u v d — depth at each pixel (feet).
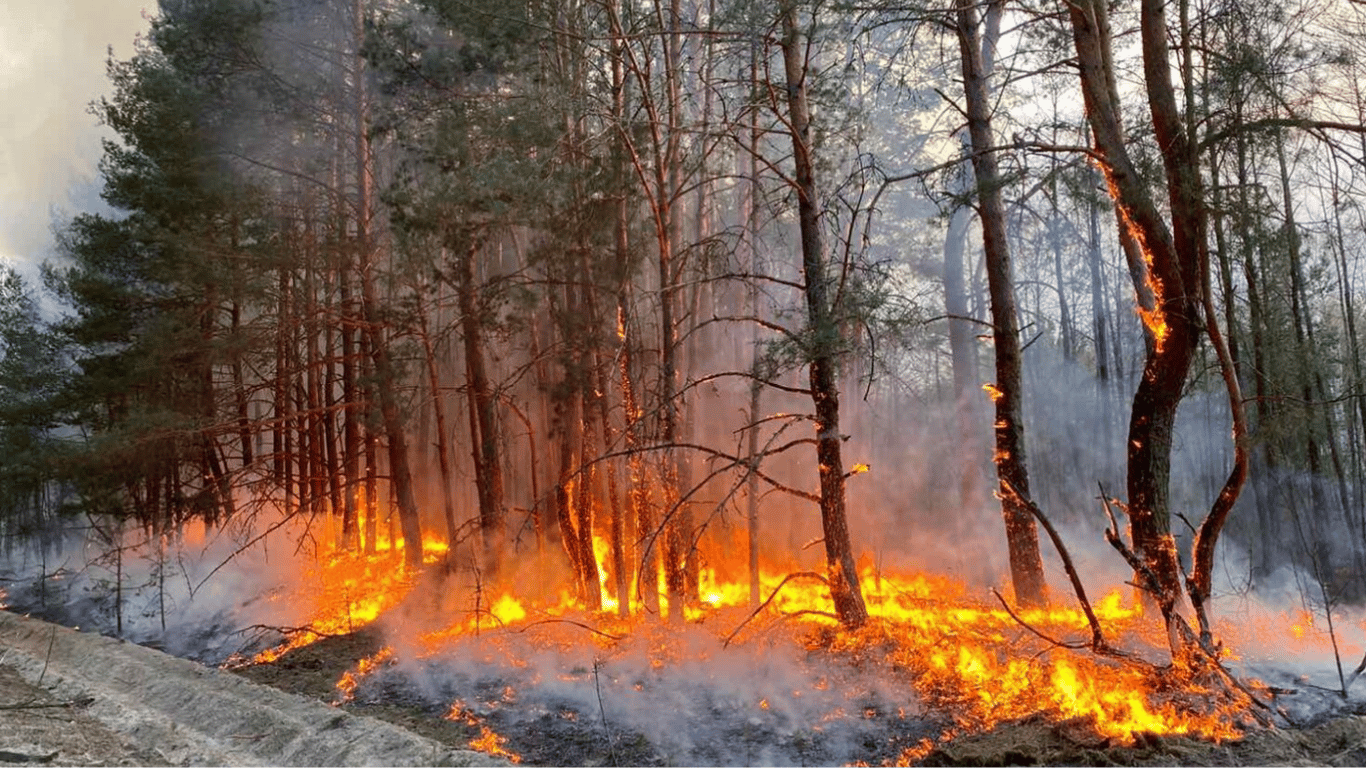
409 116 56.90
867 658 42.01
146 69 69.87
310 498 75.72
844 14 45.11
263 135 72.13
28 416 79.20
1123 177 39.06
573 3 53.31
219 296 74.18
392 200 54.44
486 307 58.13
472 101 55.36
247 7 66.44
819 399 46.06
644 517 51.90
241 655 57.21
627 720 38.01
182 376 79.71
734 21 45.44
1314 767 26.61
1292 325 55.77
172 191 69.82
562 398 54.85
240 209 70.90
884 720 35.53
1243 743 29.17
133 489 79.20
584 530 56.59
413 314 63.10
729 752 33.71
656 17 51.52
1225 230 42.60
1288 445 58.18
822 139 48.93
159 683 41.39
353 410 81.35
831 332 41.78
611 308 56.08
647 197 50.57
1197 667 33.55
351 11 72.59
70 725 32.99
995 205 50.88
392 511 80.53
